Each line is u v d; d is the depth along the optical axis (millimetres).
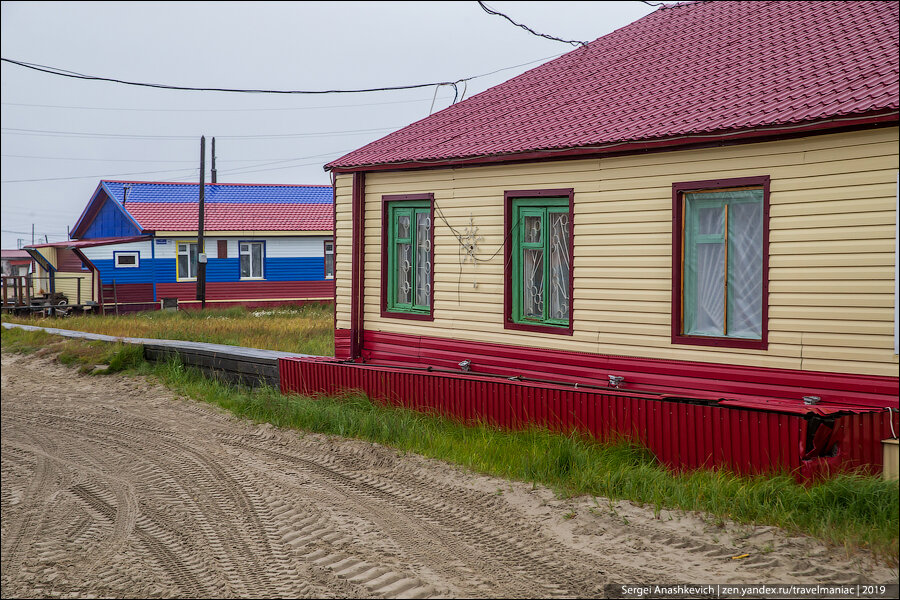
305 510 8633
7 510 9195
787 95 9945
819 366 9250
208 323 25438
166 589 6801
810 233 9281
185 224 35500
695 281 10461
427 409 11938
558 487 8711
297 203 39906
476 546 7355
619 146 10734
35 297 35906
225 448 11609
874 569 6367
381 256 14703
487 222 12898
